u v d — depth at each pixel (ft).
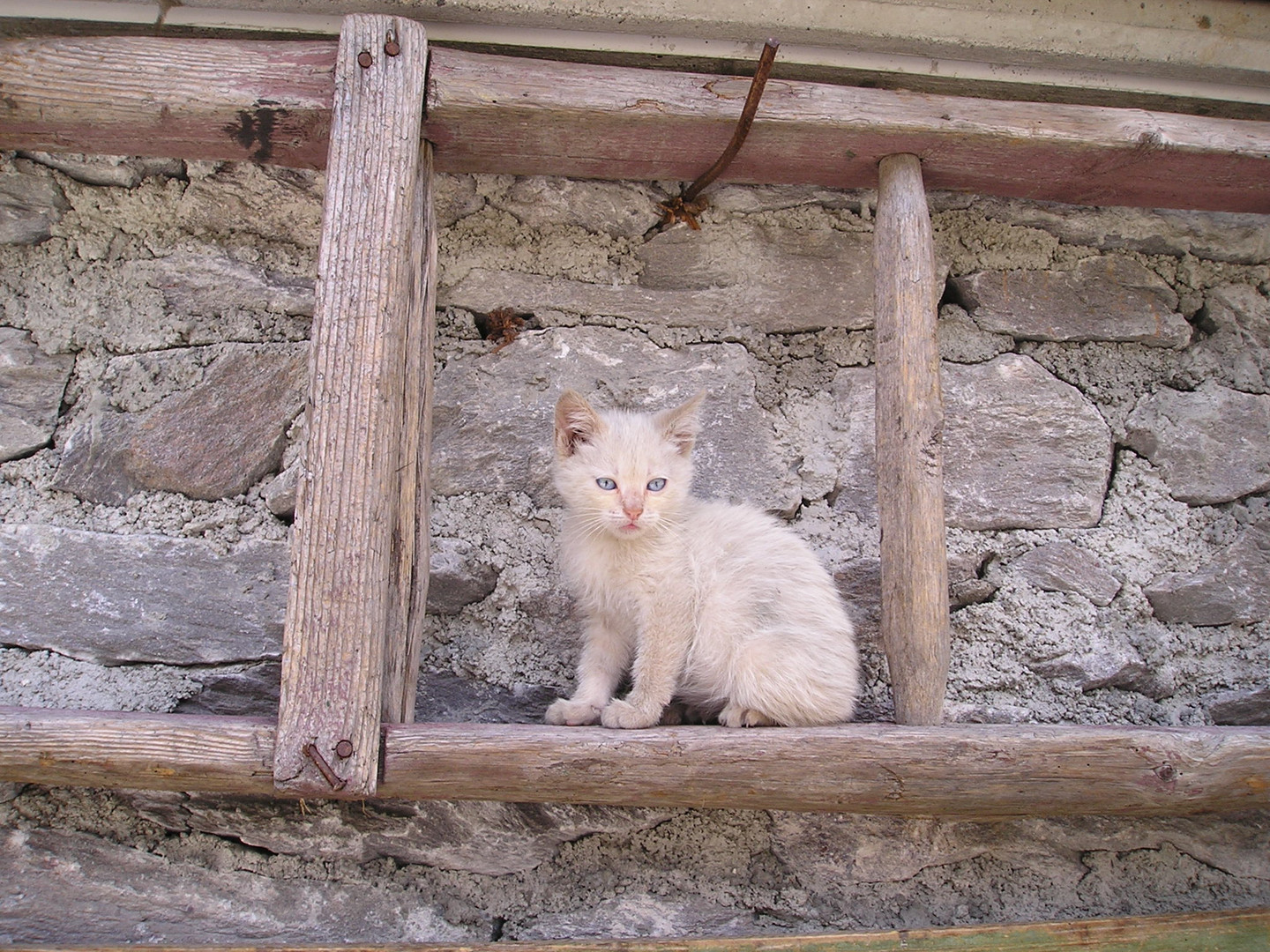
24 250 2.46
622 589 2.27
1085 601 2.58
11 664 2.25
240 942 2.11
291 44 2.16
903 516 2.20
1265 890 2.41
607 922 2.27
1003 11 2.46
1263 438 2.73
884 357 2.31
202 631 2.34
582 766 1.93
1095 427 2.70
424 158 2.26
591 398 2.61
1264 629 2.61
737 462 2.61
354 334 2.00
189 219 2.52
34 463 2.37
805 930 2.29
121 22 2.38
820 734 1.98
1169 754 2.00
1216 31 2.52
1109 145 2.37
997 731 2.01
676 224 2.68
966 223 2.76
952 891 2.37
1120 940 2.12
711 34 2.49
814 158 2.40
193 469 2.42
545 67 2.24
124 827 2.18
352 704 1.88
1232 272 2.83
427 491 2.18
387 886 2.25
